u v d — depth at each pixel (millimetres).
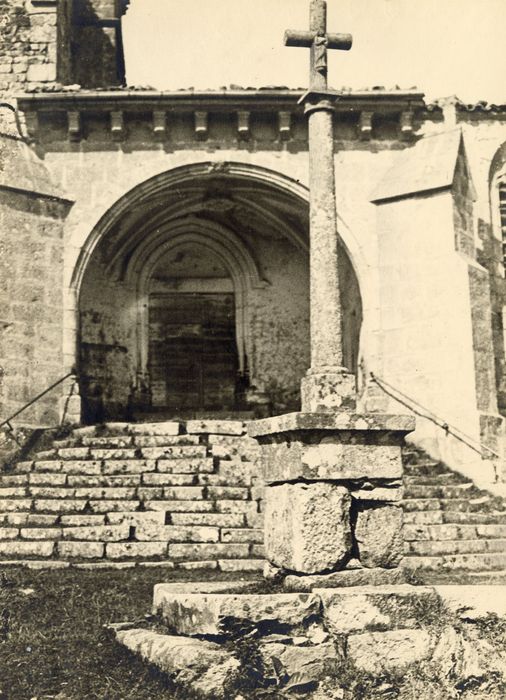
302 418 6676
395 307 15406
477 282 14828
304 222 17953
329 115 7758
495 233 16750
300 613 6164
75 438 13492
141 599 7758
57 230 15281
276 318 19078
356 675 5996
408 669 6109
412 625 6289
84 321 17656
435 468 13820
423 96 15516
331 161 7688
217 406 18766
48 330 14836
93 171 15648
